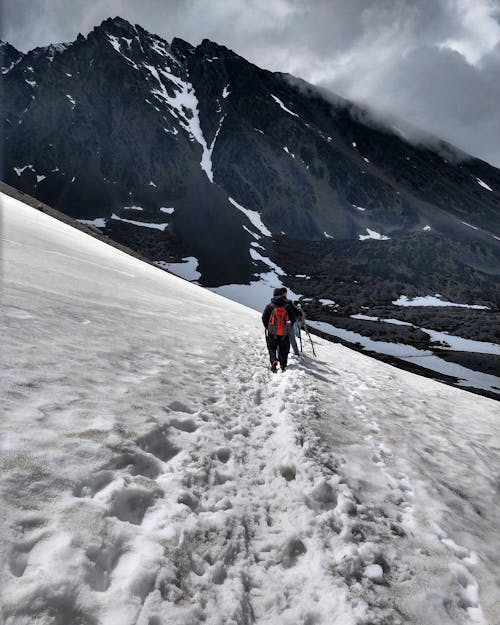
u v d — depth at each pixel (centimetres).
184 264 14588
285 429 523
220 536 301
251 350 1033
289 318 882
